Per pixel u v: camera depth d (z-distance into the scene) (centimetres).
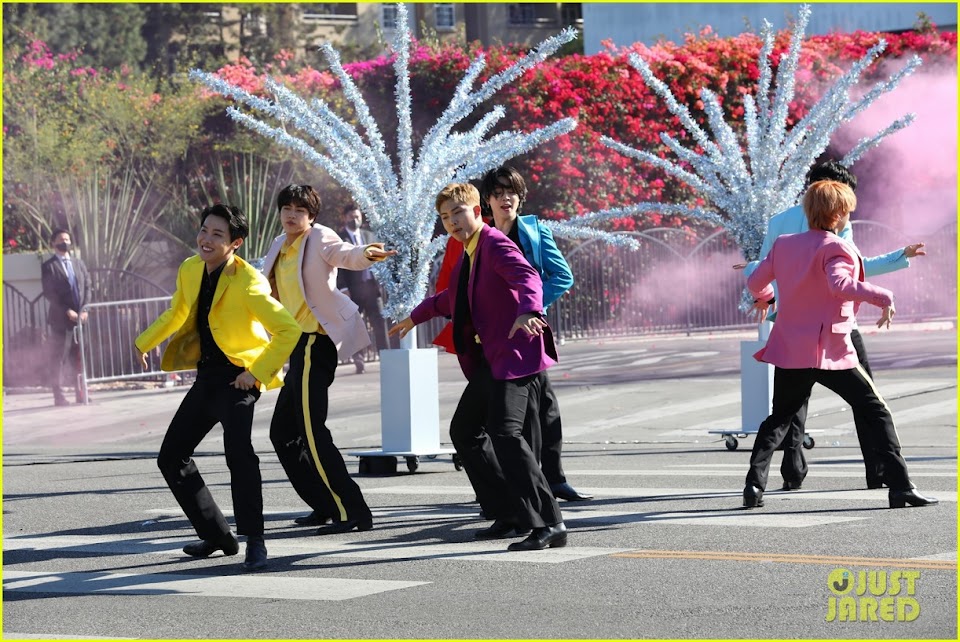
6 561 1147
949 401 2139
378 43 6400
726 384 2473
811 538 1094
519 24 7069
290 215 1239
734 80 3972
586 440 1975
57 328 2733
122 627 875
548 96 3766
